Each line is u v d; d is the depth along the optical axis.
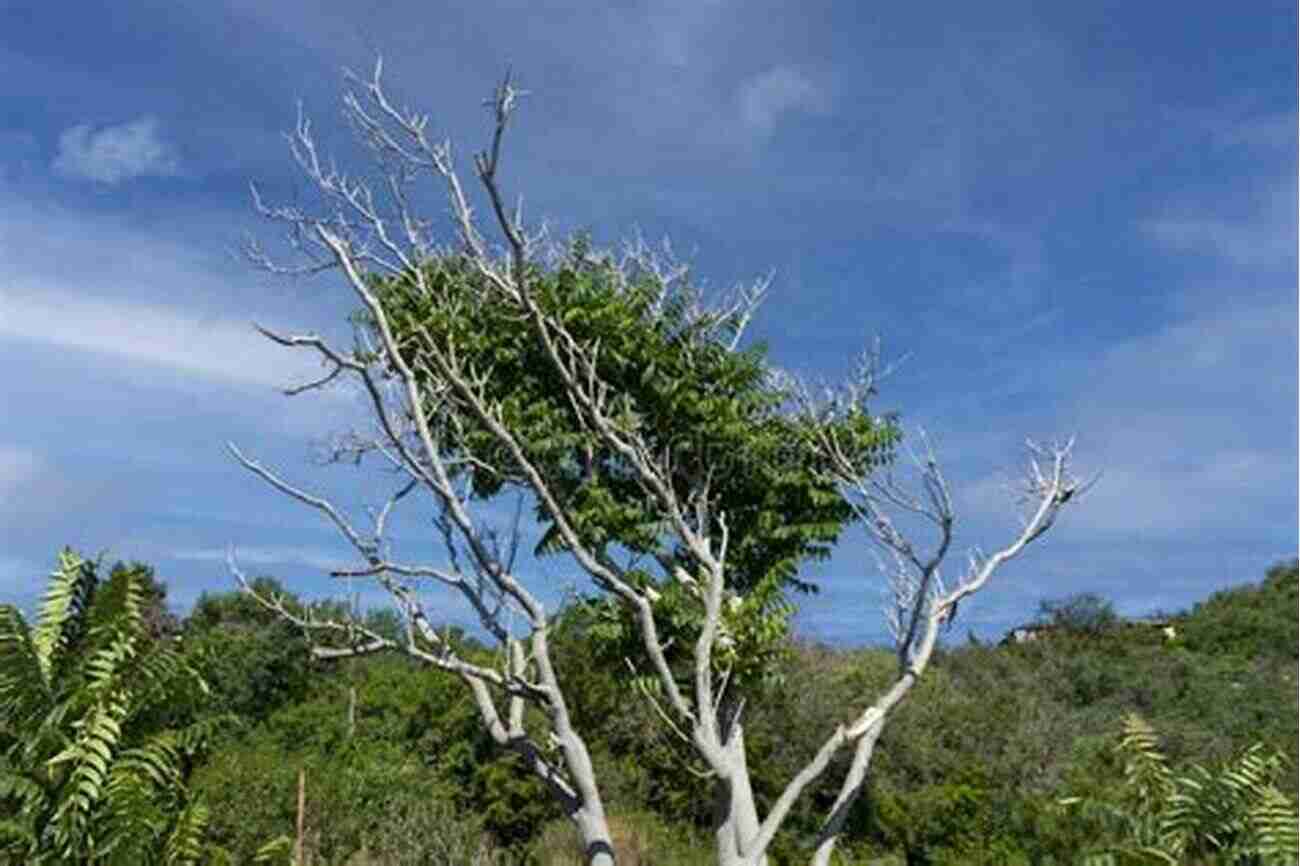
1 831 13.59
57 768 13.93
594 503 17.44
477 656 25.34
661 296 18.77
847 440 18.56
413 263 17.36
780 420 18.86
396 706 30.75
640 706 27.45
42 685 14.17
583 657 27.64
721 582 16.23
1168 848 14.66
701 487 18.31
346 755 28.34
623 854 25.05
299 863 20.89
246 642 32.81
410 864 24.92
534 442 17.66
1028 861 17.19
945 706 33.34
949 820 26.89
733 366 18.72
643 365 18.27
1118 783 16.20
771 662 17.44
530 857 25.72
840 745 15.85
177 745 14.38
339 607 19.95
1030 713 33.25
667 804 27.73
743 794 16.03
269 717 31.39
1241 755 15.85
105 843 13.75
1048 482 16.58
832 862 25.41
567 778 17.11
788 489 18.53
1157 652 46.34
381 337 15.41
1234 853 14.41
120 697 14.11
